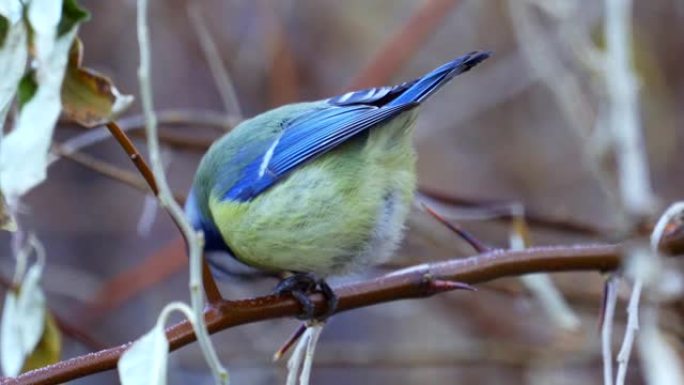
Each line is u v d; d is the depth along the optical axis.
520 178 13.70
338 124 6.70
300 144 6.79
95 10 13.17
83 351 11.52
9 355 6.58
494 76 13.77
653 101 12.99
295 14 13.88
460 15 13.90
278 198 6.73
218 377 4.78
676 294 8.19
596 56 9.41
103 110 5.39
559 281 11.09
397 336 13.53
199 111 12.73
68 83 5.47
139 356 4.97
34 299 6.63
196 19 9.98
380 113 6.52
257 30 13.05
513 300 12.41
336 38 13.80
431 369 13.80
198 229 7.14
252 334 12.18
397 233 6.91
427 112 13.92
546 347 11.52
